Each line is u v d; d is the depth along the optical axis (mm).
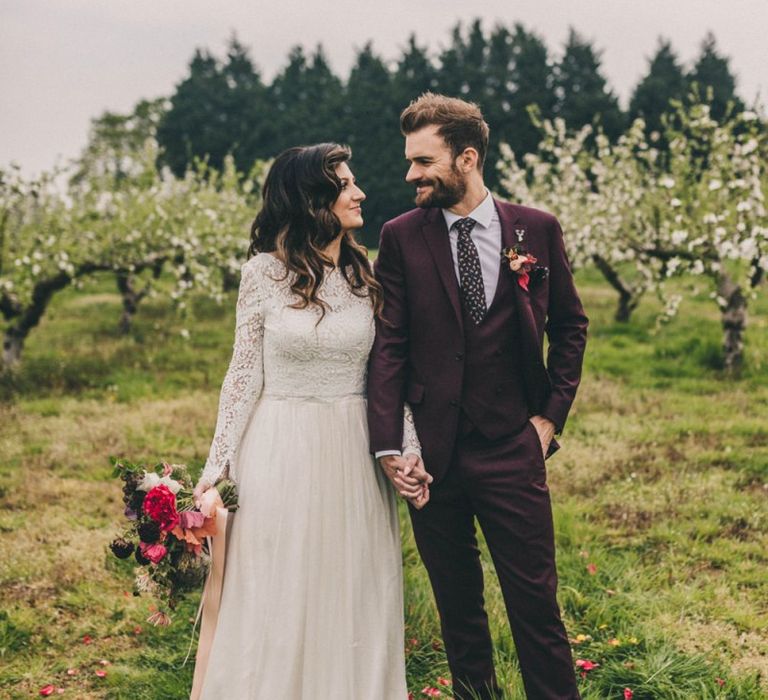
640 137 10891
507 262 2676
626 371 9305
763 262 7414
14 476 5969
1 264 9258
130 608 3961
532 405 2750
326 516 2629
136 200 10992
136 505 2600
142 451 6512
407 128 2699
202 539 2621
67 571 4371
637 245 9602
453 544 2791
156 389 8750
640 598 3887
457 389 2680
